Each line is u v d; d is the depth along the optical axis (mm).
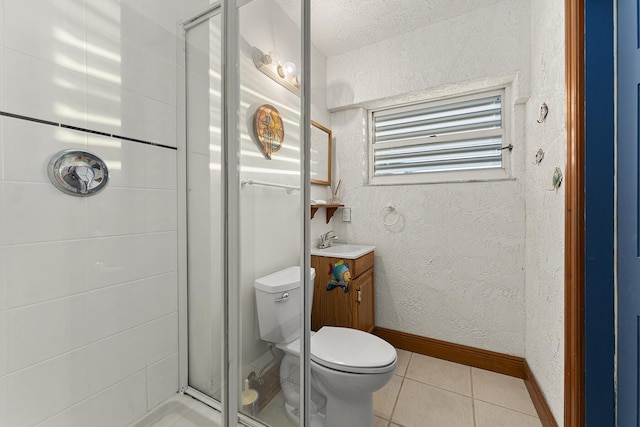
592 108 997
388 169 2434
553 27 1301
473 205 1981
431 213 2115
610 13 985
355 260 1873
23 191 722
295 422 1107
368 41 2234
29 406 741
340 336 1481
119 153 923
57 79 779
